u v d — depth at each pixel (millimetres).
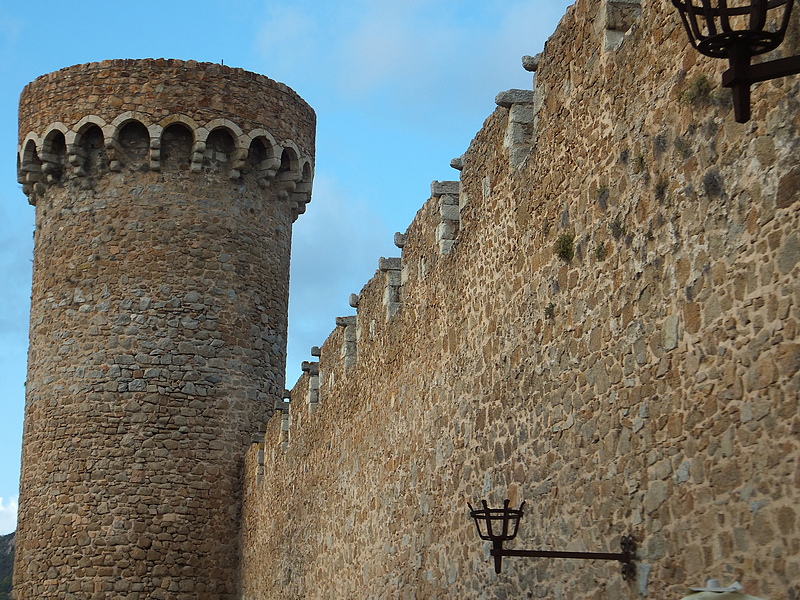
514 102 14188
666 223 10148
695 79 9750
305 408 25062
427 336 17078
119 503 29547
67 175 31453
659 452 10047
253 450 29625
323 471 23078
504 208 14242
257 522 28609
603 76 11641
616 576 10617
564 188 12461
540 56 13344
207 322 30734
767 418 8594
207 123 31234
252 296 31531
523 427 13164
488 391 14383
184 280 30766
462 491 15078
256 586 28172
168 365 30297
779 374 8492
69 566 29391
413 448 17391
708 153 9523
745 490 8789
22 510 30828
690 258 9719
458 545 15062
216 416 30438
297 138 32875
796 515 8219
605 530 10945
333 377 22906
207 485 30109
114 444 29812
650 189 10484
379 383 19578
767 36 6484
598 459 11203
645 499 10250
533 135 13430
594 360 11445
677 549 9672
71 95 31297
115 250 30781
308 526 23906
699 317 9531
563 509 11914
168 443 29984
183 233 30969
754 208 8867
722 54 6621
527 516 12844
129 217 30875
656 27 10562
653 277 10336
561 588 11766
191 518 29828
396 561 17844
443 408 16094
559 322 12359
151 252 30750
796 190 8414
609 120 11445
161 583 29359
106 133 30844
